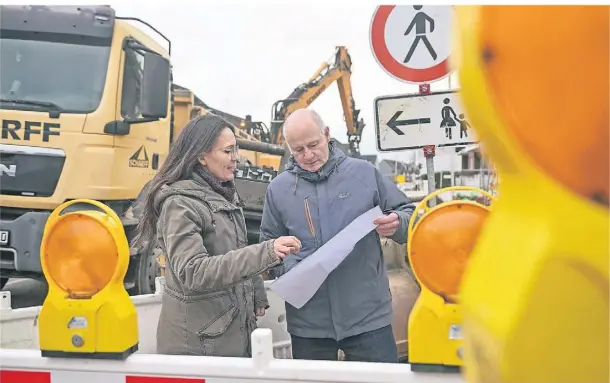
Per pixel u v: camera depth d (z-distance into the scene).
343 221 2.20
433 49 3.22
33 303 5.42
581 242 0.67
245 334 1.98
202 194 1.88
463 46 0.69
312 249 2.21
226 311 1.90
